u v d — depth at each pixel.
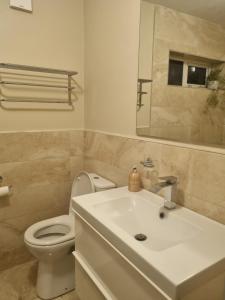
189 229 1.04
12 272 1.91
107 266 1.05
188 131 1.17
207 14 1.04
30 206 1.97
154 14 1.31
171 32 1.22
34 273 1.90
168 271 0.72
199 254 0.82
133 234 1.19
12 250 1.94
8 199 1.85
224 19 0.98
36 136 1.91
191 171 1.15
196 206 1.15
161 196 1.35
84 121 2.15
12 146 1.81
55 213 2.11
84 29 2.00
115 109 1.70
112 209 1.29
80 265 1.31
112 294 1.04
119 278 0.96
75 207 1.29
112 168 1.77
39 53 1.83
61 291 1.69
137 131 1.51
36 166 1.94
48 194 2.04
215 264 0.78
